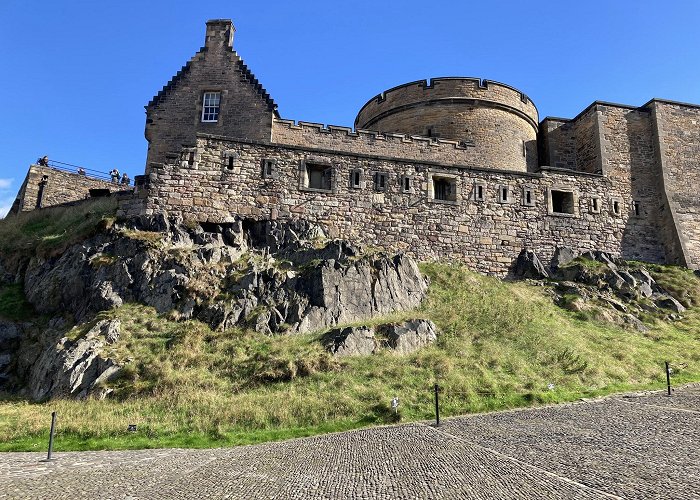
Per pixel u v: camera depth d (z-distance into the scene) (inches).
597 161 1216.2
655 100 1256.8
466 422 556.1
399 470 376.8
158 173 995.3
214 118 1107.3
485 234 1114.7
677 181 1216.2
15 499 341.1
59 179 1374.3
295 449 478.9
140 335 777.6
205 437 566.9
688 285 1069.8
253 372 707.4
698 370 776.9
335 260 911.7
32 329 842.2
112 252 898.7
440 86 1221.7
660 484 316.5
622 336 894.4
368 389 667.4
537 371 745.6
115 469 425.7
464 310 908.6
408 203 1096.8
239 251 964.6
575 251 1141.1
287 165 1059.3
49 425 592.1
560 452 401.7
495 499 304.3
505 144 1208.2
